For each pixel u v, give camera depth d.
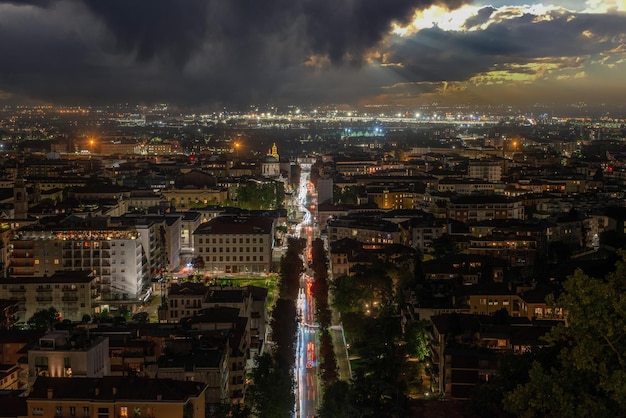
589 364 149.50
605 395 155.88
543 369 170.25
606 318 149.12
